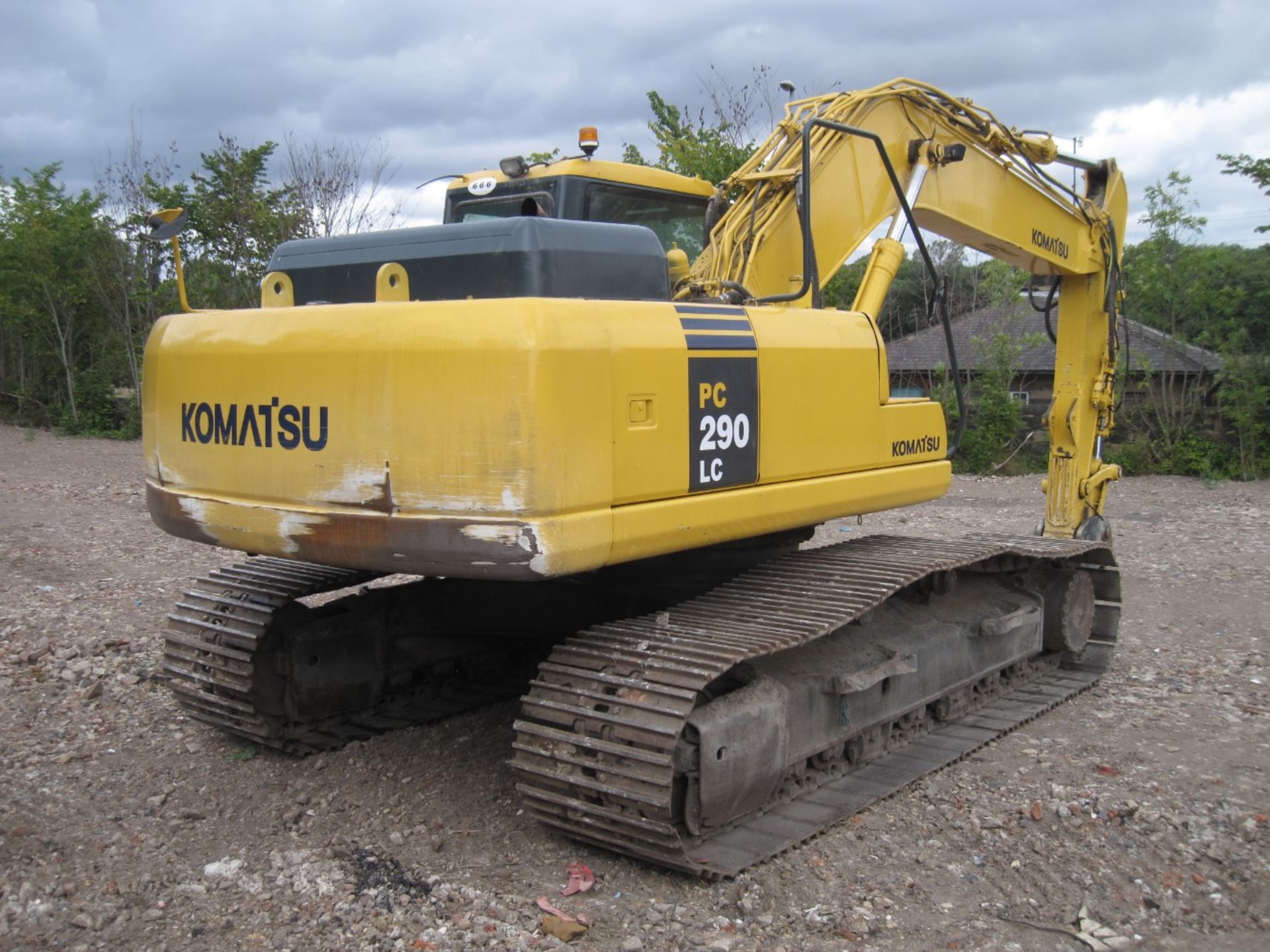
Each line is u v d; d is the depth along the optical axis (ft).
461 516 12.10
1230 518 45.21
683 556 16.79
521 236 13.09
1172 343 67.10
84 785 16.55
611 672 13.51
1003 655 20.16
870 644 17.04
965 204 22.80
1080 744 18.34
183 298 15.78
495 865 13.83
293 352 13.34
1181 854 14.10
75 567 33.24
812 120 16.80
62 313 91.15
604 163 18.48
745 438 14.51
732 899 12.85
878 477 17.07
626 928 12.23
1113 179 27.58
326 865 13.71
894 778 16.46
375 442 12.64
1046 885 13.30
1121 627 26.53
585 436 12.24
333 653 18.30
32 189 89.56
